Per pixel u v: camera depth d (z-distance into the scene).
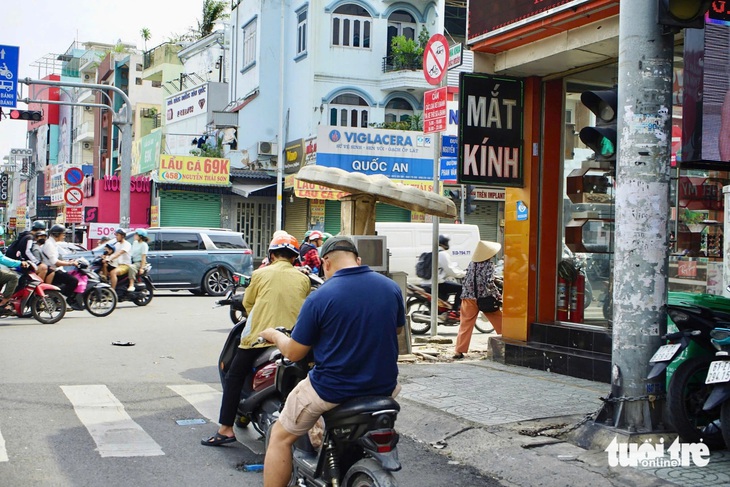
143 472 5.60
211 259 20.45
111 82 48.81
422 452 6.34
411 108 32.53
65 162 59.56
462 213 27.14
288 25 33.41
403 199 9.80
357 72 31.77
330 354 4.15
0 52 18.92
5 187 74.19
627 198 6.02
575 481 5.31
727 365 5.34
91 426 6.84
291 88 32.97
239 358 6.18
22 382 8.59
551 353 9.31
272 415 5.68
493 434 6.40
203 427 6.94
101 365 9.84
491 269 10.67
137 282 17.56
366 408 4.02
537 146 10.11
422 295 14.15
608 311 9.26
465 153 9.80
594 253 9.51
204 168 30.28
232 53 36.78
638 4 6.00
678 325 5.80
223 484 5.38
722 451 5.91
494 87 9.97
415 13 32.47
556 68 9.78
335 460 4.31
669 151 6.04
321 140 27.33
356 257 4.43
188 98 39.22
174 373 9.51
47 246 14.63
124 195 22.31
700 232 8.15
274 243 6.27
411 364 10.11
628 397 5.98
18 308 13.73
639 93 5.97
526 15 8.93
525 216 10.12
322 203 30.58
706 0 5.75
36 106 70.62
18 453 5.94
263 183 31.84
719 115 7.24
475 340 13.52
